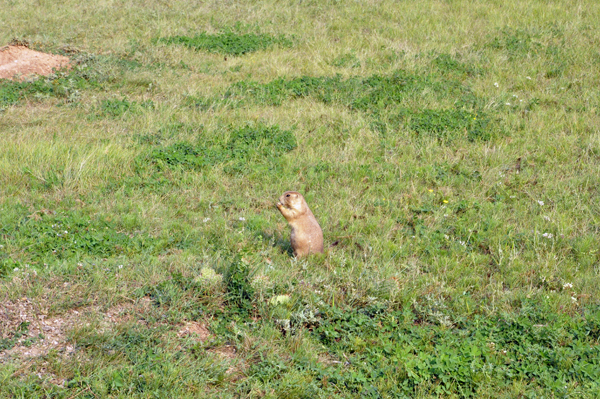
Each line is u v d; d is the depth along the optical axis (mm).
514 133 9547
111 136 9156
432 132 9578
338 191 7789
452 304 5281
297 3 17094
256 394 4047
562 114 10180
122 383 3936
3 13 16234
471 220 7090
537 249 6281
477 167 8484
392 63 12906
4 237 6027
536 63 12398
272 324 4809
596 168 8211
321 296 5223
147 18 16062
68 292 4902
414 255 6363
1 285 4887
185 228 6547
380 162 8641
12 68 11992
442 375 4219
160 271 5422
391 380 4199
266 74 12562
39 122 9766
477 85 11547
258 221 6828
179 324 4754
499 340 4750
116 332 4461
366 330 4848
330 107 10672
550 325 4848
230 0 17469
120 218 6707
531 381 4254
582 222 6887
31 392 3777
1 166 7738
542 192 7734
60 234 6133
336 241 6418
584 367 4301
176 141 9102
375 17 15961
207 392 4043
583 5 15562
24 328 4406
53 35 14328
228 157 8680
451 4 16484
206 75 12453
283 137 9250
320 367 4348
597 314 4906
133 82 11875
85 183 7688
